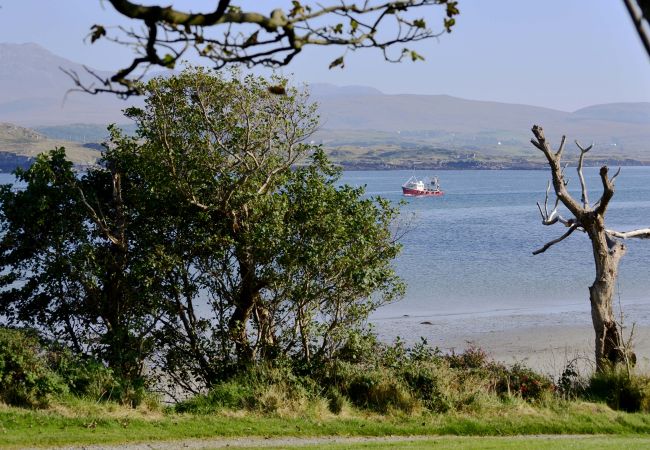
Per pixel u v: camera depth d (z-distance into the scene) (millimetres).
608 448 16812
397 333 43688
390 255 24922
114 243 24281
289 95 24859
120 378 21141
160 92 24219
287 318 24844
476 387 22594
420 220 120000
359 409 21438
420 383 22422
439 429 19844
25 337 20281
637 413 21797
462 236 101688
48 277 24359
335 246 23672
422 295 57156
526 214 144375
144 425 18422
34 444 16250
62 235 24359
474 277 66625
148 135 25250
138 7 5234
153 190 24203
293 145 25641
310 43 5820
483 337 42844
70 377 19922
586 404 22219
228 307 25156
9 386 19047
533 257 80500
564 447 17031
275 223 23375
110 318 24672
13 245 24516
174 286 24266
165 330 24969
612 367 24703
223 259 24719
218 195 24875
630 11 3957
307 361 23578
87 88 5359
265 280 23766
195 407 20641
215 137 24844
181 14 5316
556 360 37156
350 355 24016
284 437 18438
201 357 24672
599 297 26375
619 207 161250
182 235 25031
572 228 27859
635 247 92062
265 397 20812
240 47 5781
